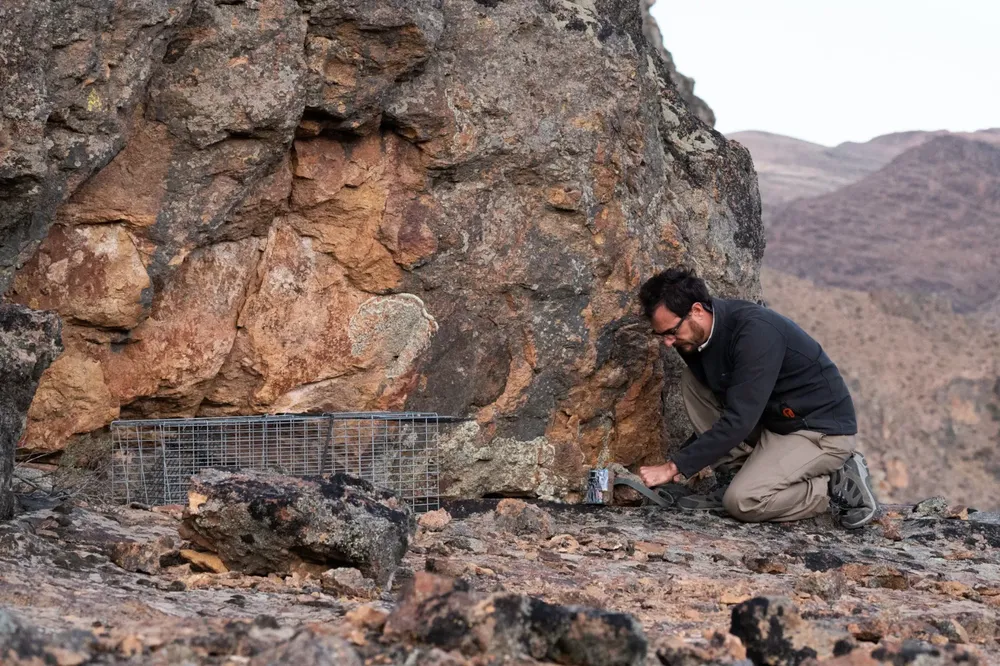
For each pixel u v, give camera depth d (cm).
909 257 17838
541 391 644
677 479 677
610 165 650
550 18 643
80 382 524
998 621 365
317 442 579
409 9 554
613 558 479
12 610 281
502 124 615
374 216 590
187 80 520
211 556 378
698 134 801
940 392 7588
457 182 610
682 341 597
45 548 364
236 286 564
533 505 552
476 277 617
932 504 686
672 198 761
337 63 555
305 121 562
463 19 610
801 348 593
